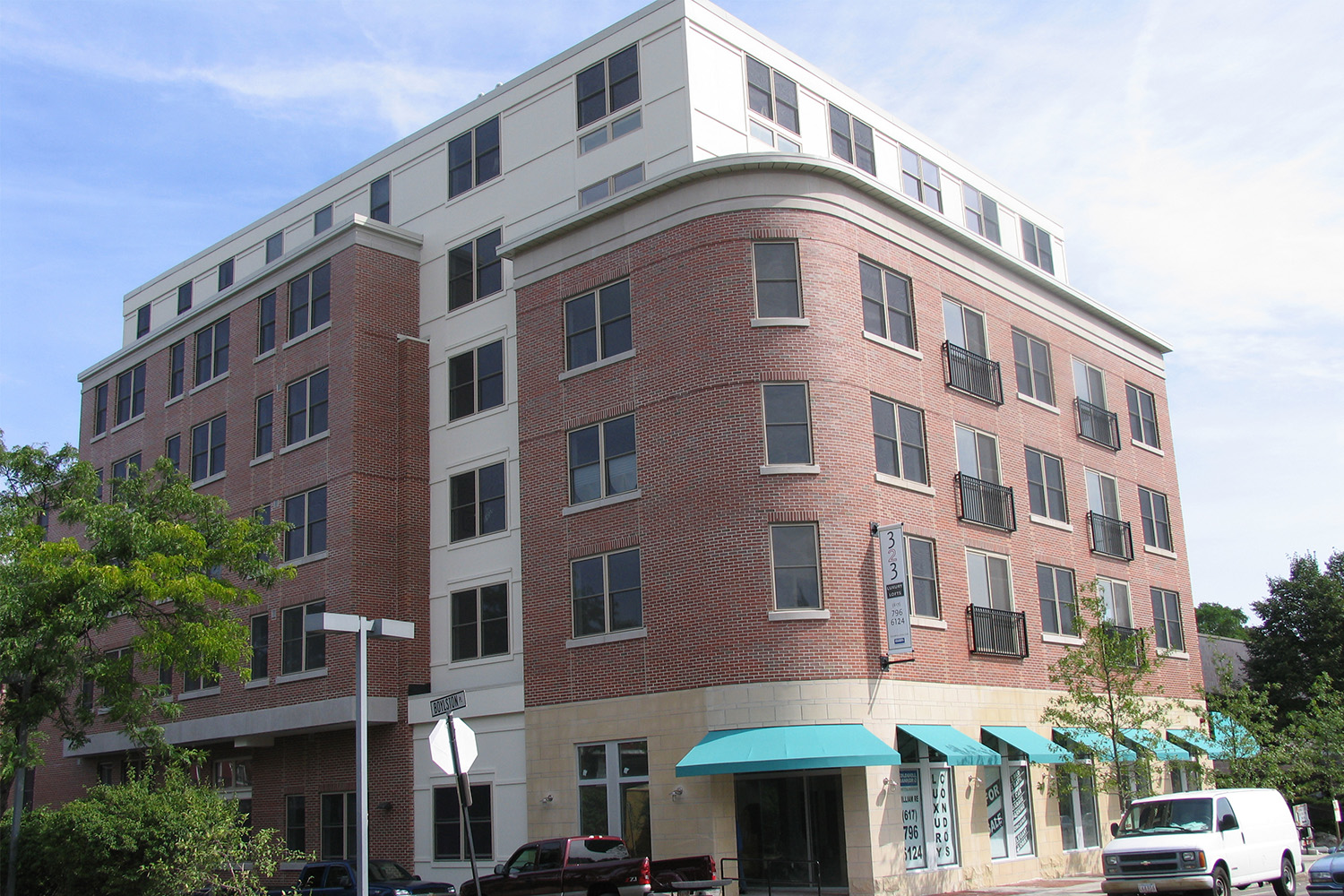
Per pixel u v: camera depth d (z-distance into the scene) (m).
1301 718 36.94
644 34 32.59
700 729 26.11
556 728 28.77
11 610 24.48
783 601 26.20
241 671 28.94
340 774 33.44
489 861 29.77
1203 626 82.94
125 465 42.59
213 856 23.06
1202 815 22.88
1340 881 20.70
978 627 30.23
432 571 33.91
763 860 26.02
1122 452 39.19
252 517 31.38
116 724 39.56
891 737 26.39
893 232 30.88
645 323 28.95
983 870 28.33
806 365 27.42
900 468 29.20
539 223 33.66
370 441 33.91
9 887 24.14
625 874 21.91
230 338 38.91
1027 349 35.75
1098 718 32.12
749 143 32.53
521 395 31.38
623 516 28.53
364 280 34.88
